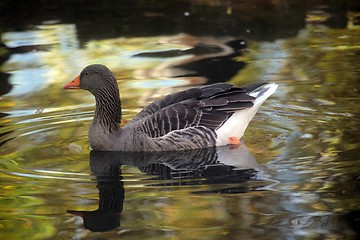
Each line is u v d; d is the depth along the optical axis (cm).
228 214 1072
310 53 1956
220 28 2208
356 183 1170
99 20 2331
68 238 1006
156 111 1448
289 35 2128
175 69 1856
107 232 1021
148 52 2008
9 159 1330
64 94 1709
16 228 1041
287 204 1101
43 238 1003
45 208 1109
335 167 1241
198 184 1198
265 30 2175
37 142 1420
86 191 1179
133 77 1808
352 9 2359
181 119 1406
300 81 1741
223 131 1409
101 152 1391
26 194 1164
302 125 1470
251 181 1199
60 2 2547
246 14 2348
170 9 2436
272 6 2423
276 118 1516
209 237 997
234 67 1855
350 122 1472
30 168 1284
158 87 1727
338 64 1859
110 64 1906
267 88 1448
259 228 1022
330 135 1405
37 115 1568
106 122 1409
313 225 1028
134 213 1086
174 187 1188
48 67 1894
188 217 1065
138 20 2316
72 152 1379
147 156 1366
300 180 1191
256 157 1316
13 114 1573
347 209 1076
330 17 2284
